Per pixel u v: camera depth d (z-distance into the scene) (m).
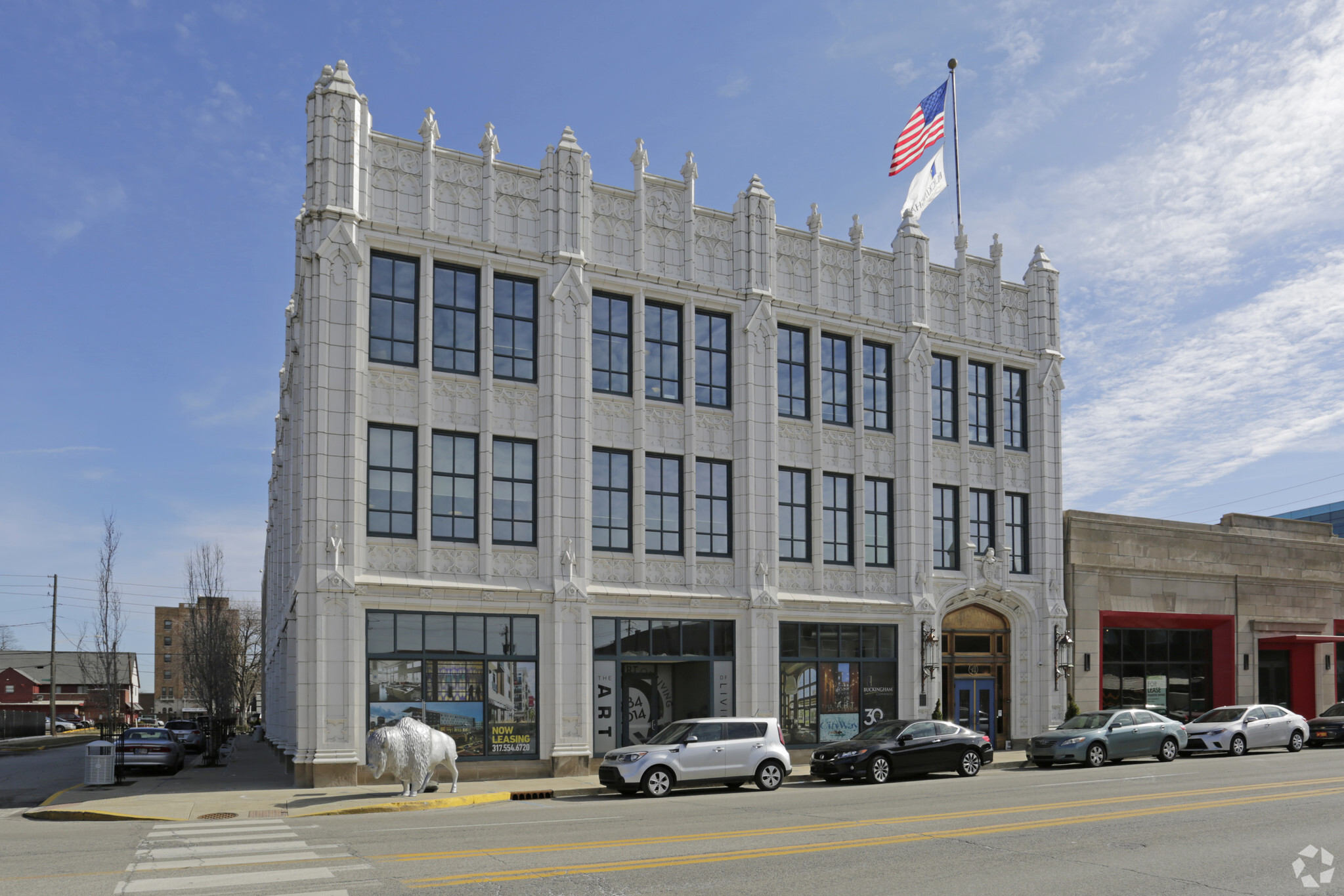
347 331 23.34
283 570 35.47
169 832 15.70
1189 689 38.91
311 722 22.03
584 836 14.37
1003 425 33.88
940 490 32.47
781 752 22.06
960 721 32.44
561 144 26.55
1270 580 40.62
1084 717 28.78
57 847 13.80
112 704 39.22
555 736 24.62
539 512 25.45
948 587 31.94
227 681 48.06
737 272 29.08
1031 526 34.28
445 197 25.14
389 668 23.16
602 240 27.25
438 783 21.88
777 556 28.64
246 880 11.00
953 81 35.06
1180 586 38.16
